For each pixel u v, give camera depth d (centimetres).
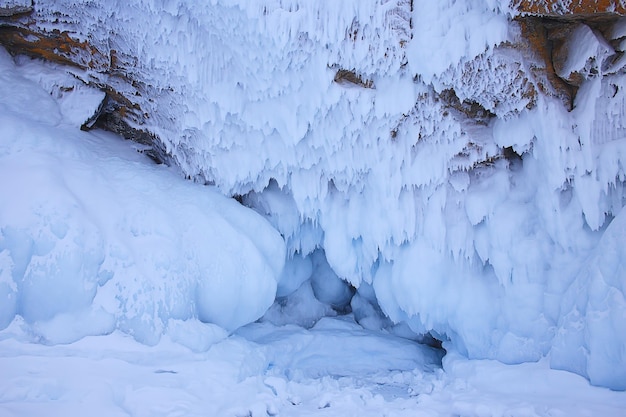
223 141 586
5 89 517
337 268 673
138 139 624
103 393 321
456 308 580
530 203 540
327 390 495
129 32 504
